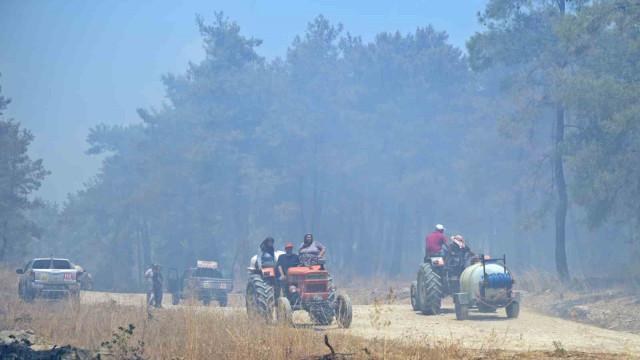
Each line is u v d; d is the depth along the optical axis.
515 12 72.81
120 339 21.42
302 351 22.31
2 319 29.69
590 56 64.75
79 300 35.31
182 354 21.75
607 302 41.47
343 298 32.53
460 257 39.97
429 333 30.08
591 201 61.78
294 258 34.62
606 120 55.66
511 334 30.12
